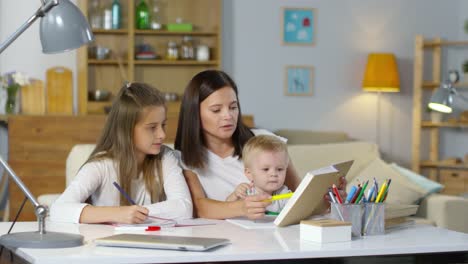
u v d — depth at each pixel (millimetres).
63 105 5465
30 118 5008
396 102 6223
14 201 4953
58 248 1549
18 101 5328
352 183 4273
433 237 1781
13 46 5406
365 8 6137
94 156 2240
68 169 3082
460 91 6223
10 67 5402
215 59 5781
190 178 2348
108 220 1979
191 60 5684
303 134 5844
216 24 5754
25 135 5004
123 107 2199
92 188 2195
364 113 6148
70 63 5539
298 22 5992
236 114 2328
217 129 2301
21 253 1523
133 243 1549
